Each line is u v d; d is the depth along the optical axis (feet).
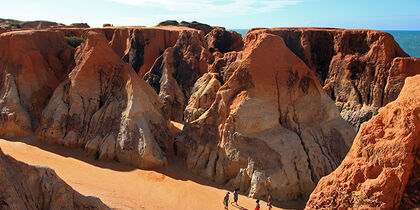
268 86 76.54
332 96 143.13
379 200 37.09
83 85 91.61
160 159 78.33
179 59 148.77
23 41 107.14
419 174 36.42
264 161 68.39
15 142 89.25
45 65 111.14
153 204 61.77
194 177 75.00
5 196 36.91
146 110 85.10
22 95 100.99
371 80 132.05
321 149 72.13
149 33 168.25
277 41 80.43
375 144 39.50
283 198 65.67
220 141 75.66
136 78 90.74
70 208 42.96
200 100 99.71
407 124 37.11
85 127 87.45
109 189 64.90
